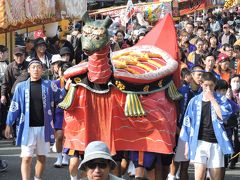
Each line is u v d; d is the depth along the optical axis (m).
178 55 16.53
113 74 14.52
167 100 15.30
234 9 66.19
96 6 66.62
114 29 32.59
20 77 20.42
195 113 14.92
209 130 14.83
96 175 10.00
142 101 14.73
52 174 19.00
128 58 15.41
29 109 16.25
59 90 16.53
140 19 39.91
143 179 13.98
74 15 31.36
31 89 16.31
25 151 16.27
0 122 22.83
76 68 14.73
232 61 25.58
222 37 38.06
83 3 32.50
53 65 20.42
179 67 16.33
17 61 22.09
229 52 25.64
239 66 25.52
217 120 14.74
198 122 14.84
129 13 37.88
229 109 14.77
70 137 14.98
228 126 15.48
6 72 22.14
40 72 16.36
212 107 14.78
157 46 16.53
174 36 16.88
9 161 20.66
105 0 67.44
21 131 16.36
